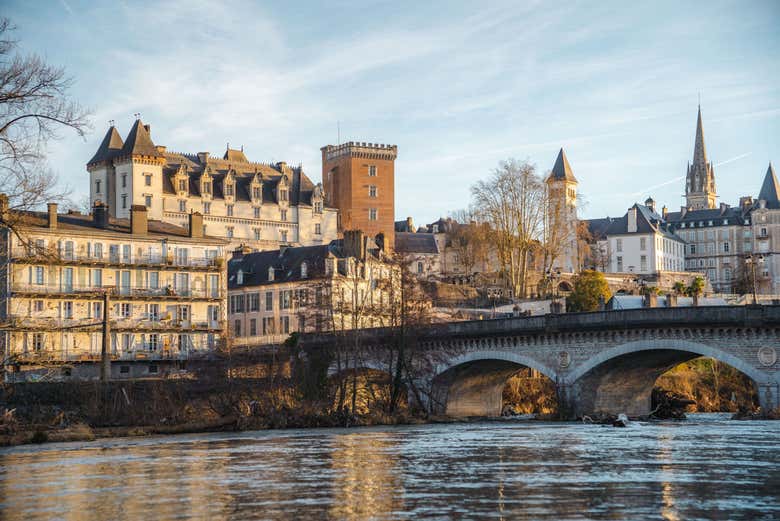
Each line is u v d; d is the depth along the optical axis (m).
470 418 99.06
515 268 166.12
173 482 45.78
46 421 81.06
